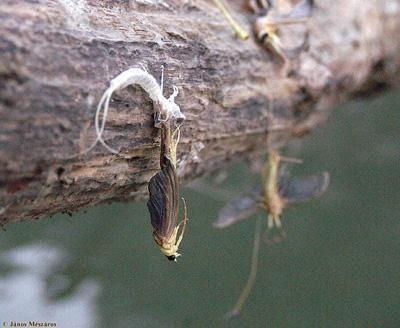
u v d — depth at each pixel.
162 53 0.43
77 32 0.40
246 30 0.50
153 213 0.42
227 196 1.10
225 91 0.47
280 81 0.51
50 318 0.94
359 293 0.99
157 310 0.98
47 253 1.07
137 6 0.44
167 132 0.42
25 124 0.39
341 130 1.30
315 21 0.55
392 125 1.32
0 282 0.99
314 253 1.07
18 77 0.38
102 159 0.41
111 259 1.07
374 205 1.15
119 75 0.41
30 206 0.41
